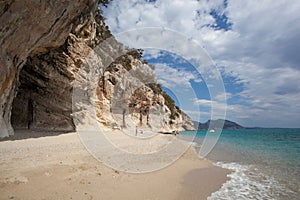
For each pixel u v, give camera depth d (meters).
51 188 4.18
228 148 16.28
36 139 9.96
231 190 5.38
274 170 7.90
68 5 9.65
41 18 8.58
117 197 4.16
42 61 13.73
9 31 7.72
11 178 4.43
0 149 7.07
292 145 20.05
